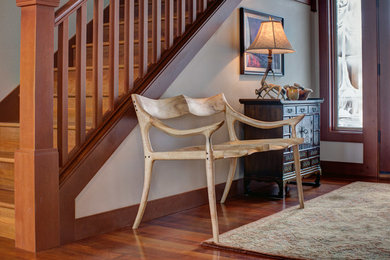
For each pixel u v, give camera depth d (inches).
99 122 110.9
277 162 148.4
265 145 116.0
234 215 126.5
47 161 96.9
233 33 155.1
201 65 140.8
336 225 112.7
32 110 95.2
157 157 111.3
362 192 154.5
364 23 189.6
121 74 131.7
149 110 115.5
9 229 103.1
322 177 189.8
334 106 201.0
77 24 104.9
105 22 167.9
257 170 152.7
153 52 127.0
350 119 198.5
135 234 108.7
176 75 130.3
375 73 187.9
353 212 126.2
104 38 156.6
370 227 110.6
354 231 107.2
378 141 189.2
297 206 135.2
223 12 148.7
